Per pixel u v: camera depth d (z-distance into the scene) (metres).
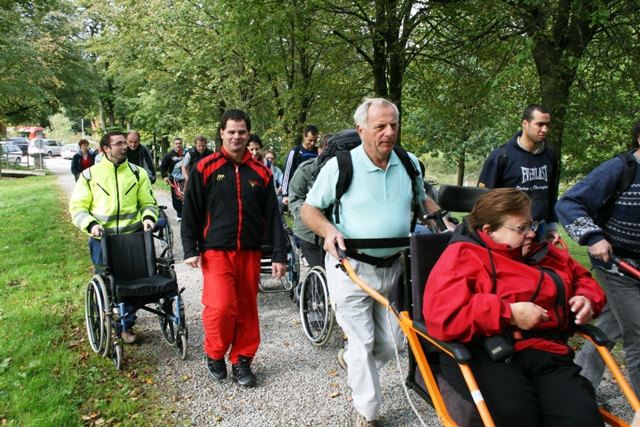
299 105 13.66
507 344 2.13
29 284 6.32
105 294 4.00
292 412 3.51
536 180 3.84
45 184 21.09
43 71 23.86
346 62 12.37
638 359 3.02
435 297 2.23
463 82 9.81
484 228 2.36
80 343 4.50
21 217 11.71
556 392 2.12
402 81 11.67
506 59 7.82
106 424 3.27
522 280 2.29
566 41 7.63
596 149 10.34
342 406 3.59
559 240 3.71
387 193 3.04
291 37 12.16
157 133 26.61
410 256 2.59
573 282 2.44
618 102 8.85
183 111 21.12
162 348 4.55
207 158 3.77
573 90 8.89
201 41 18.17
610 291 3.06
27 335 4.57
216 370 3.93
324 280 4.44
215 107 20.70
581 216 2.91
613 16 7.42
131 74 23.12
